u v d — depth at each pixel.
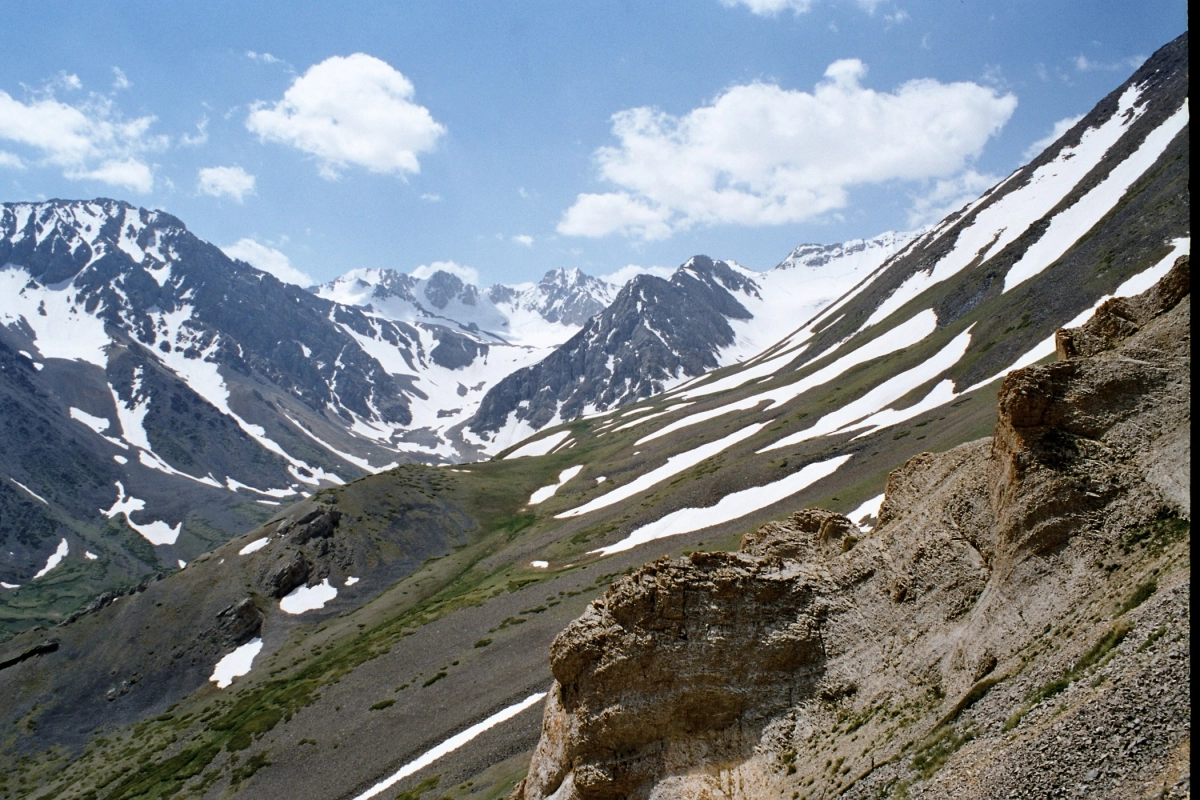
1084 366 29.36
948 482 34.78
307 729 79.62
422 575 134.38
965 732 23.06
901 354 157.25
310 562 139.88
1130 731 18.47
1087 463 27.19
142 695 114.25
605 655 33.69
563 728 34.91
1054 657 22.72
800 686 31.97
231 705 100.06
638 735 32.66
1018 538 27.38
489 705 69.81
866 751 26.44
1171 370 28.14
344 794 64.81
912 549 32.88
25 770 101.56
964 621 28.48
